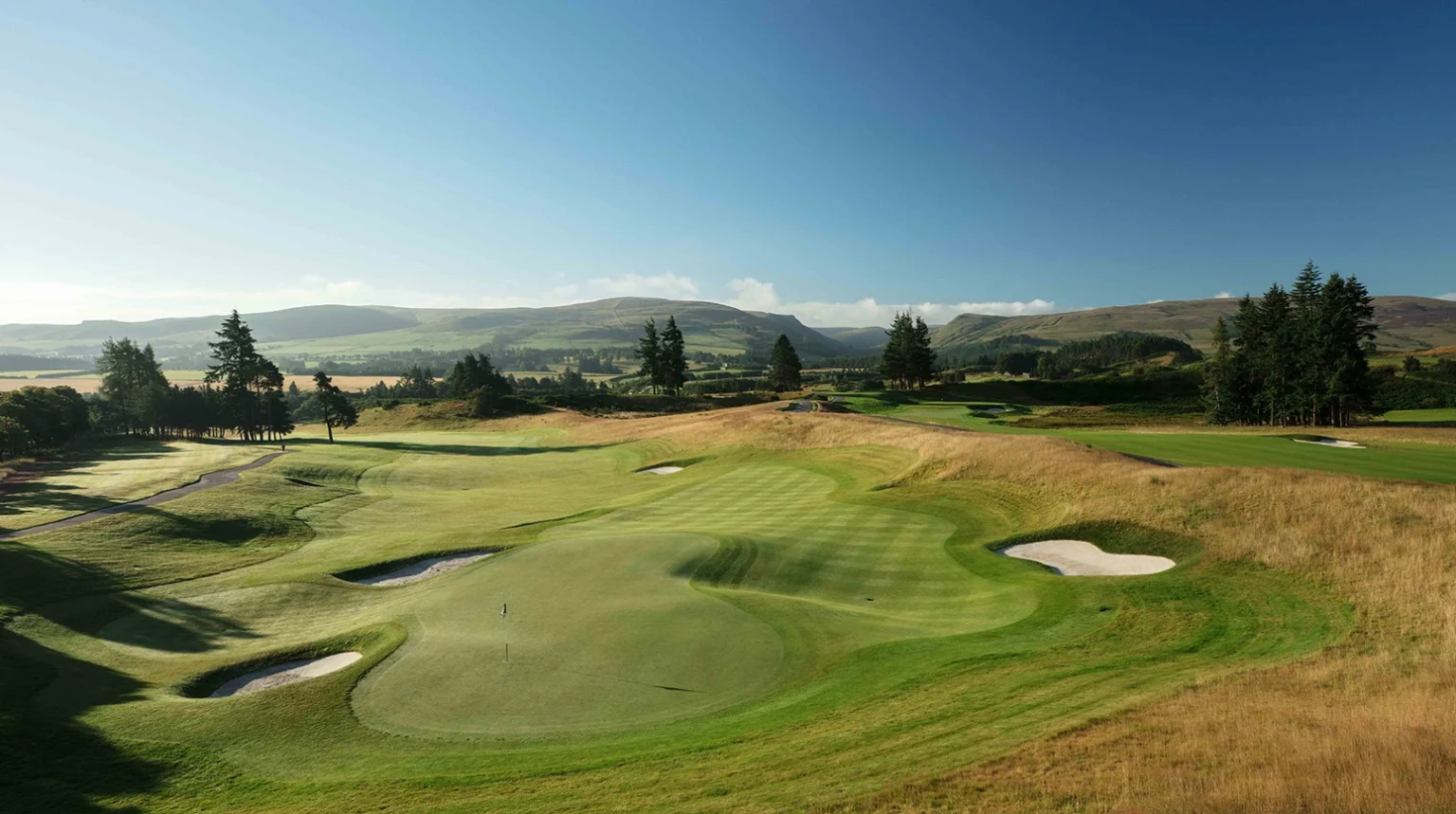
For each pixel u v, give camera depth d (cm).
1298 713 1209
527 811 1173
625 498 4694
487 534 3597
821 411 7300
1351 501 2505
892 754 1238
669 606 2289
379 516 4569
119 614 2598
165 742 1560
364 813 1230
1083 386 10706
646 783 1235
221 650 2297
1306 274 7544
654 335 13338
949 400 10025
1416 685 1340
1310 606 2017
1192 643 1820
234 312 10244
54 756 1494
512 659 1936
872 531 3231
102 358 11919
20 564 2959
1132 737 1170
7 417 7075
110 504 4194
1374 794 873
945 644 1928
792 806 1070
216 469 5775
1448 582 1956
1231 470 2964
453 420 11238
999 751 1188
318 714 1677
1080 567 2698
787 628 2092
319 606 2698
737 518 3669
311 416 15950
